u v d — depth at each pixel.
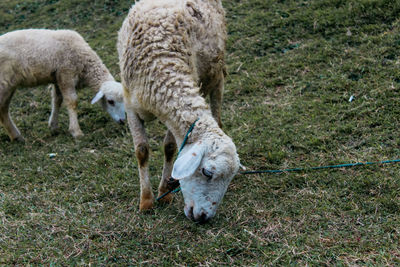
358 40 2.98
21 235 1.97
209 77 2.16
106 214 2.08
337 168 2.20
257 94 2.85
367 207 1.97
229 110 2.77
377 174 2.11
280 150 2.37
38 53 2.78
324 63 2.91
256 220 1.99
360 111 2.48
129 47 1.96
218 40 2.14
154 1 2.05
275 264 1.78
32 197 2.22
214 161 1.78
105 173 2.39
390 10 3.11
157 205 2.13
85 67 2.93
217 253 1.85
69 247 1.91
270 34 3.32
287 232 1.91
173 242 1.91
